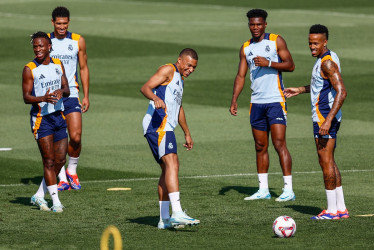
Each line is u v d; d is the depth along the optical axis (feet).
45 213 116.06
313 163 157.89
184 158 163.12
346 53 309.63
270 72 126.72
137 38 347.15
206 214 114.42
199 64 288.51
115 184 139.64
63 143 120.98
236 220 110.11
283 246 95.09
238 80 130.62
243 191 132.98
